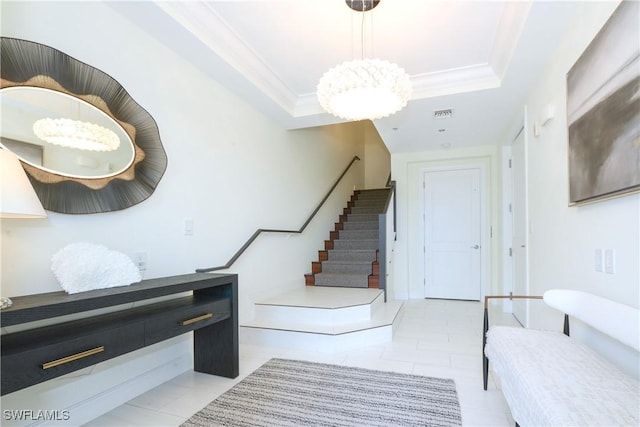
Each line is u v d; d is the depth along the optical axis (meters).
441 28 2.49
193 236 2.78
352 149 7.45
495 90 3.12
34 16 1.76
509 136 4.29
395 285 5.68
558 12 2.01
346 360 2.85
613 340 1.67
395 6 2.25
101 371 2.03
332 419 1.95
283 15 2.37
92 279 1.76
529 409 1.30
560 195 2.35
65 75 1.88
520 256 3.94
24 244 1.70
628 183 1.42
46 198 1.78
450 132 4.49
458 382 2.41
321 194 5.58
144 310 2.03
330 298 3.87
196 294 2.56
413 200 5.76
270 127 4.03
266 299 3.81
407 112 3.70
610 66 1.56
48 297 1.57
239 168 3.41
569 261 2.19
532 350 1.70
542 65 2.63
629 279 1.50
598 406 1.17
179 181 2.65
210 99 3.01
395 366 2.71
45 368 1.39
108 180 2.09
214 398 2.20
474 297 5.45
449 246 5.60
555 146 2.45
